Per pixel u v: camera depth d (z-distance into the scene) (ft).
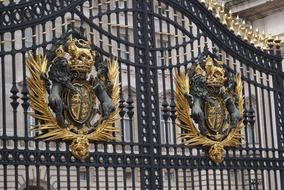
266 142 46.37
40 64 36.60
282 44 50.19
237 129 44.62
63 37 37.81
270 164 46.39
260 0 53.72
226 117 44.14
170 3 43.34
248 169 45.11
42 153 36.32
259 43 47.65
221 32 45.50
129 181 75.61
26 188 35.76
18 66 60.75
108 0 40.50
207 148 43.16
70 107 37.37
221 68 44.04
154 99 41.34
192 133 42.34
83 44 38.32
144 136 40.57
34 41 37.11
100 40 39.86
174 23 43.39
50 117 36.55
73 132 37.35
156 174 40.63
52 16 37.88
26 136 36.06
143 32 41.73
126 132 68.13
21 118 65.92
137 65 40.96
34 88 36.37
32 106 36.22
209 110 43.16
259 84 46.98
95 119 43.96
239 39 46.29
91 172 73.97
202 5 44.75
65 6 38.47
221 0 53.62
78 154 37.29
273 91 47.96
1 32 35.94
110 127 38.86
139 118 40.55
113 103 39.01
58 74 37.19
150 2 42.52
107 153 38.75
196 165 42.50
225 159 43.96
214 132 43.34
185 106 42.29
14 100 35.78
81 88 38.04
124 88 61.98
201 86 42.98
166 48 42.47
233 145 44.42
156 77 41.57
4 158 35.12
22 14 36.83
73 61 37.78
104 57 46.34
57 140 36.86
